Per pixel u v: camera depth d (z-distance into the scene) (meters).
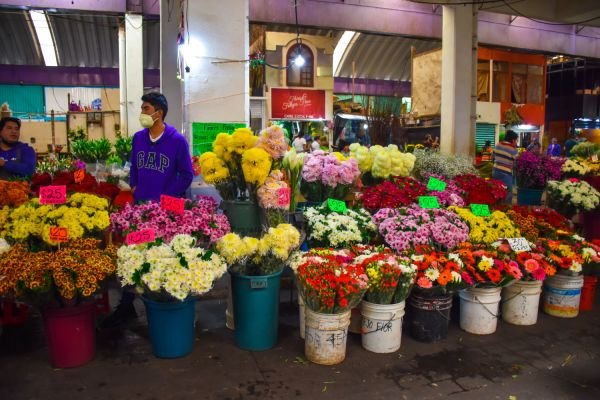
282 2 12.13
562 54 15.48
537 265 3.30
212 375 2.70
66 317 2.69
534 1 10.96
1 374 2.67
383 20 12.99
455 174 5.09
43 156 10.63
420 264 3.09
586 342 3.26
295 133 14.23
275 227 3.13
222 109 4.77
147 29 16.09
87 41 16.62
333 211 3.64
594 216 5.03
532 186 5.60
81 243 2.74
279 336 3.26
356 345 3.13
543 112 16.56
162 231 2.90
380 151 4.48
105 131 12.14
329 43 14.28
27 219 2.88
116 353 2.94
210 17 4.69
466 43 9.20
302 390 2.56
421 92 14.27
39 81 17.53
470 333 3.37
